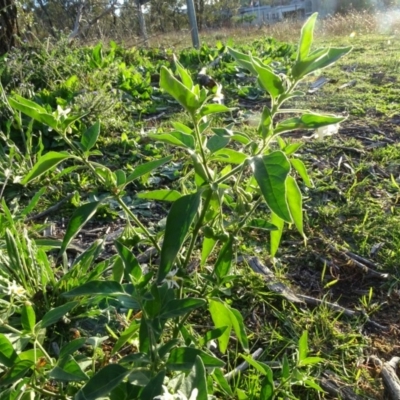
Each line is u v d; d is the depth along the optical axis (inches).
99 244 75.2
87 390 43.0
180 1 996.6
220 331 54.0
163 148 158.7
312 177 137.4
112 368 44.4
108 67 239.6
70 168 53.4
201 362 41.5
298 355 61.6
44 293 73.4
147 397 41.1
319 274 98.6
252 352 77.6
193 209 44.7
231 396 62.2
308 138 165.3
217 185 47.2
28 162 135.0
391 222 113.9
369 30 592.4
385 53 346.9
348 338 81.0
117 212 120.5
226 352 77.2
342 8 1086.4
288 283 94.7
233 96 233.0
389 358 77.8
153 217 120.3
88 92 190.4
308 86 245.9
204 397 40.5
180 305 48.1
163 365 47.0
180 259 56.9
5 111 157.4
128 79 234.7
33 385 50.7
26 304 52.2
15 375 47.4
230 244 54.3
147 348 48.5
